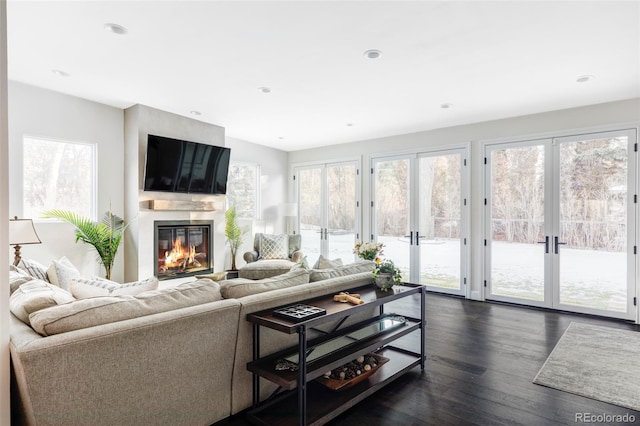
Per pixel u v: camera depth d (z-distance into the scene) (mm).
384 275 2842
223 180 5680
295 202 7539
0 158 1440
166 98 4344
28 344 1402
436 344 3414
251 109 4742
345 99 4297
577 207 4523
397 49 3008
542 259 4766
